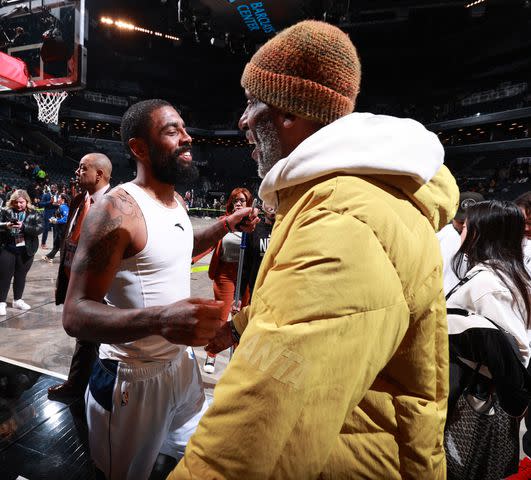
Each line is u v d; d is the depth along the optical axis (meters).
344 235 0.48
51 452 2.01
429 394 0.60
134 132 1.25
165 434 1.34
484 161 28.77
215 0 8.22
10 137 26.09
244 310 1.10
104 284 1.07
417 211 0.59
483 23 25.30
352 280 0.46
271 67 0.62
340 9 8.19
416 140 0.57
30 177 22.52
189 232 1.36
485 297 1.31
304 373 0.45
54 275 6.07
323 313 0.46
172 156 1.25
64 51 4.36
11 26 4.56
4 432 2.14
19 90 4.67
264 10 8.37
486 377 1.16
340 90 0.61
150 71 35.25
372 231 0.49
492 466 1.17
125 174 33.41
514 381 1.10
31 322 3.84
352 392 0.47
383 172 0.53
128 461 1.27
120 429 1.24
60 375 2.78
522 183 24.08
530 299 1.31
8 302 4.46
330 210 0.50
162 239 1.21
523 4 9.85
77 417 2.30
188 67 35.53
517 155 26.77
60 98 7.62
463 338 1.17
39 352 3.15
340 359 0.46
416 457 0.57
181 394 1.36
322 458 0.46
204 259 9.09
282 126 0.65
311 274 0.47
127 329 0.90
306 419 0.45
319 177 0.56
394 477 0.56
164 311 0.85
